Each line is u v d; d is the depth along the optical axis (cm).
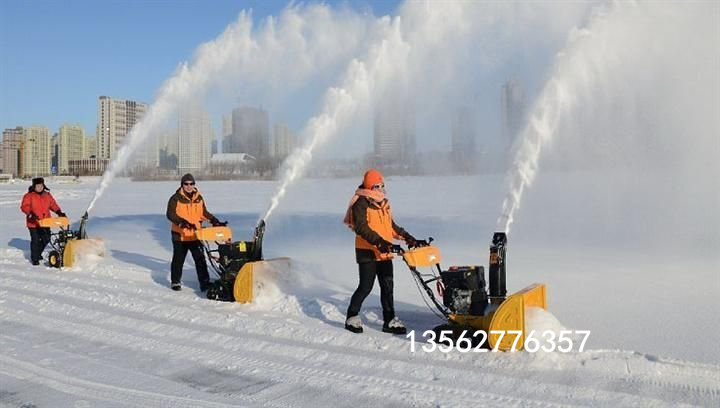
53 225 1192
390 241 663
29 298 885
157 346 634
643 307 710
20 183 7362
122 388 516
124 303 833
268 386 512
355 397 481
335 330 660
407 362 551
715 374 485
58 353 617
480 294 606
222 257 858
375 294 845
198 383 524
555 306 725
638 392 460
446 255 1184
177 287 923
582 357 529
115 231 1816
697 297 754
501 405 450
